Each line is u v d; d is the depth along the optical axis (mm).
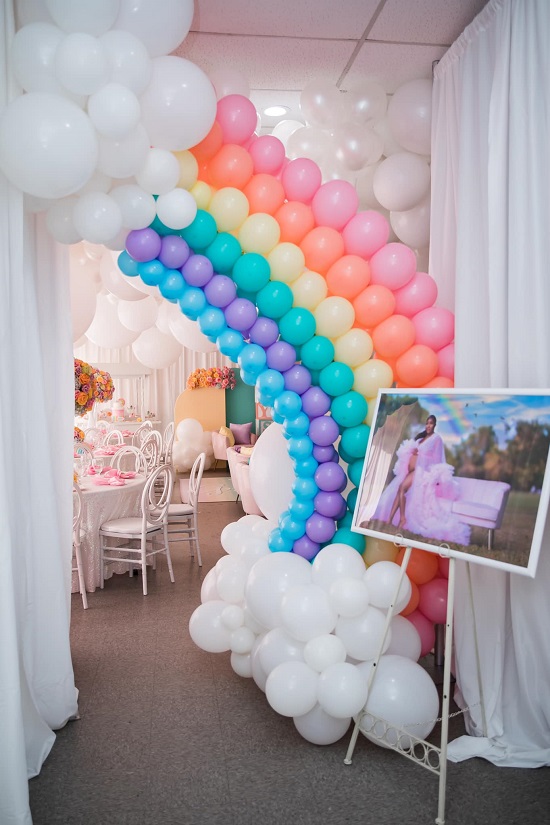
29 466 2457
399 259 2670
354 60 3129
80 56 1845
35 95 1854
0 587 1956
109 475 5078
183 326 4008
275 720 2688
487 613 2506
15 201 2164
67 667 2609
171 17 2113
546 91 2254
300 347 2764
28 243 2418
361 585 2355
